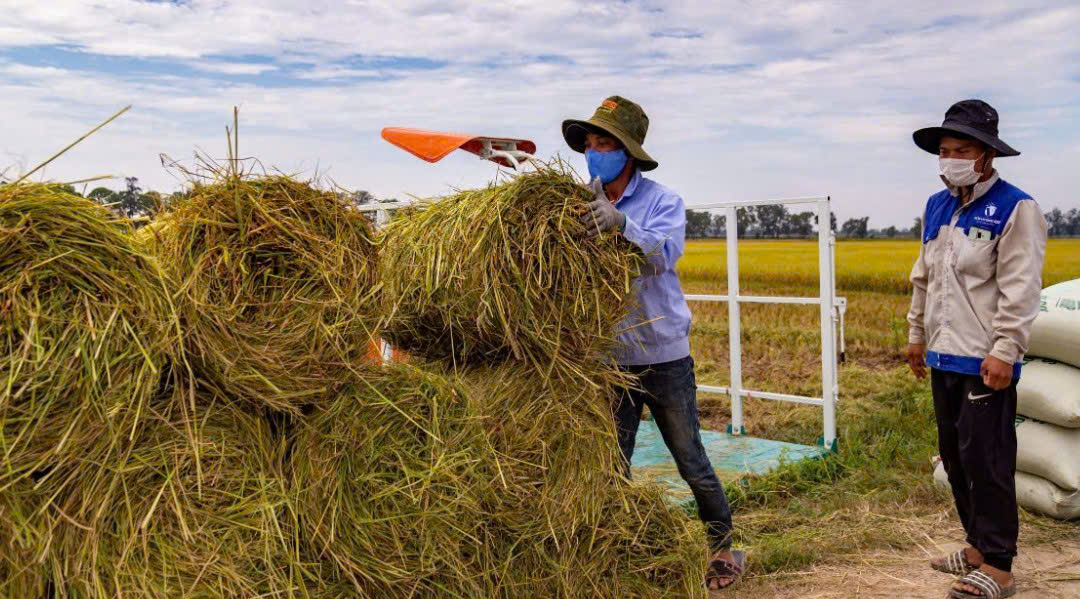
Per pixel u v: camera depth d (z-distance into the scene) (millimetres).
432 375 2570
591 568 2729
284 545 2008
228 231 2088
